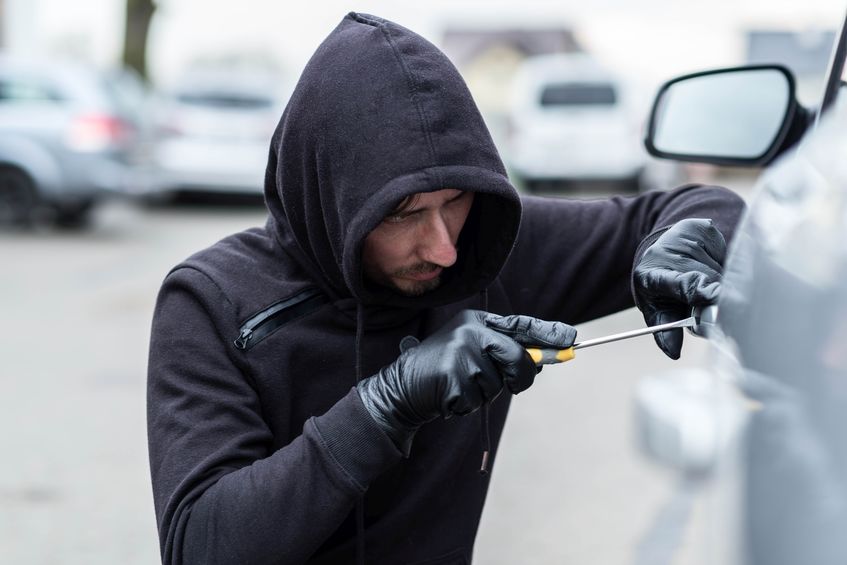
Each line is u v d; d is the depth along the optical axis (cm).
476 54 3105
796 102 209
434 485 173
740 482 114
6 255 1112
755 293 121
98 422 575
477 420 178
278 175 169
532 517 438
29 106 1231
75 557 418
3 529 441
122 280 988
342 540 172
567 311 195
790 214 122
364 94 156
